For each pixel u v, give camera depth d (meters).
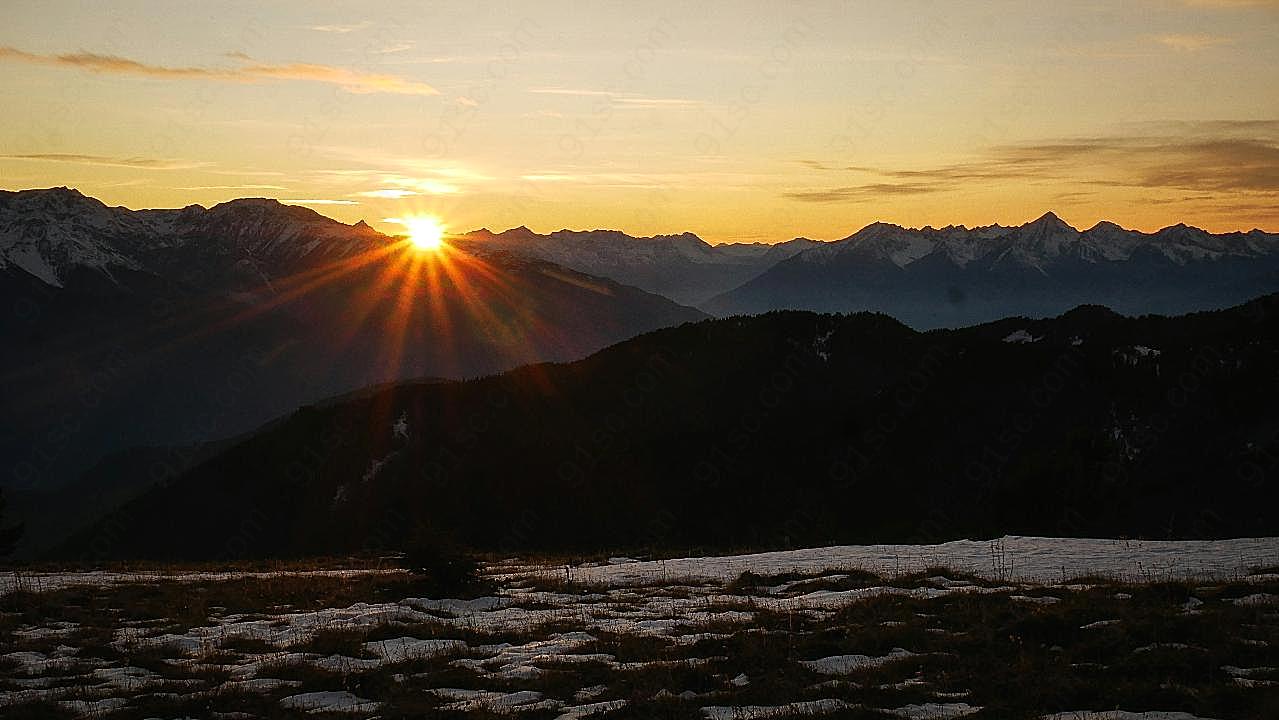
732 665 15.06
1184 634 15.12
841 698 13.16
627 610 21.53
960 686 13.52
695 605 21.78
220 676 16.27
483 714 13.11
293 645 18.56
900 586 22.53
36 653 18.27
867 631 16.47
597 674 15.13
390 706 13.73
